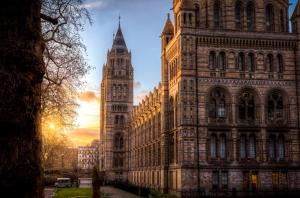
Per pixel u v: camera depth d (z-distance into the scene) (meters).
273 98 73.81
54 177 143.25
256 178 70.81
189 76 70.81
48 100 41.84
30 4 9.33
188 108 69.88
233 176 69.81
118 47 170.50
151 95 102.19
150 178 101.19
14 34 8.85
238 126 71.44
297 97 74.25
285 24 78.94
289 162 72.31
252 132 71.94
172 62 79.31
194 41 71.81
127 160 154.38
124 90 168.00
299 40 75.12
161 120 85.56
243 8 75.62
